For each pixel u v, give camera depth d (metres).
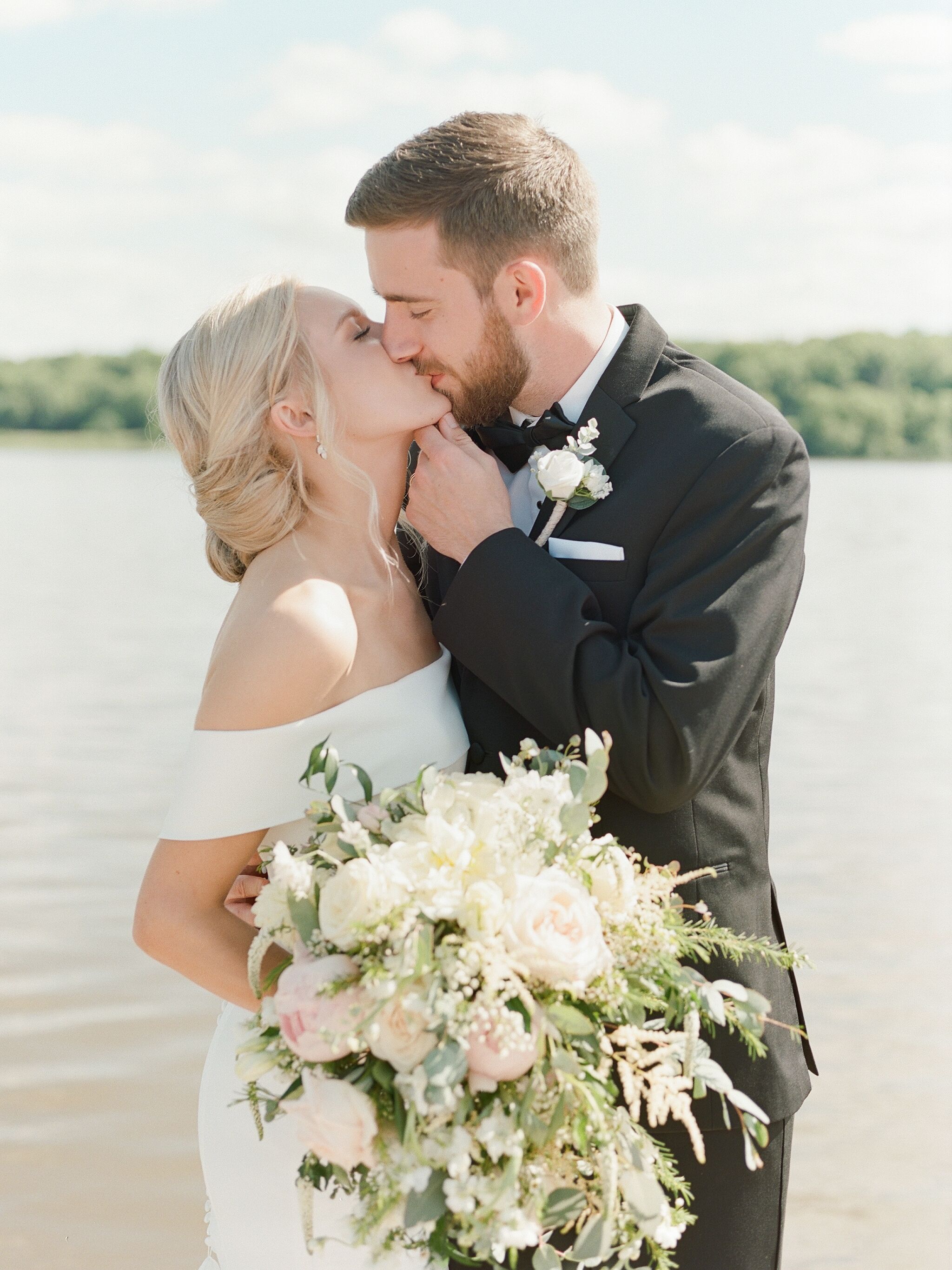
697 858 2.13
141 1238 3.46
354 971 1.63
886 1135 3.99
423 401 2.19
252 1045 1.70
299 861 1.72
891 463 44.38
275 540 2.12
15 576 18.28
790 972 2.29
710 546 2.09
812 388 44.56
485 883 1.61
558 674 2.02
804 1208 3.60
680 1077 1.76
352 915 1.60
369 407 2.14
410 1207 1.54
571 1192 1.63
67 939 5.44
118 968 5.17
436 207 2.17
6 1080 4.24
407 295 2.22
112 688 10.98
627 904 1.71
